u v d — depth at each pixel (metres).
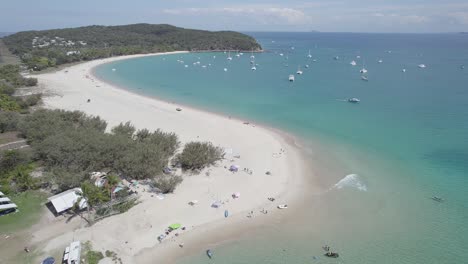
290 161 65.19
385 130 81.50
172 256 39.06
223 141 74.50
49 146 58.41
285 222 45.88
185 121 88.44
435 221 45.84
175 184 52.53
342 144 73.38
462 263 38.16
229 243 41.53
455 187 54.44
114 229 42.75
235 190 53.56
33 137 68.25
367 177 58.50
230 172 59.59
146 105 104.06
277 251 40.25
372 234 43.34
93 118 78.94
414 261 38.62
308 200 51.38
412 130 80.81
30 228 43.19
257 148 71.06
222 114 97.06
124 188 50.47
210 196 51.47
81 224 43.94
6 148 66.12
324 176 59.09
